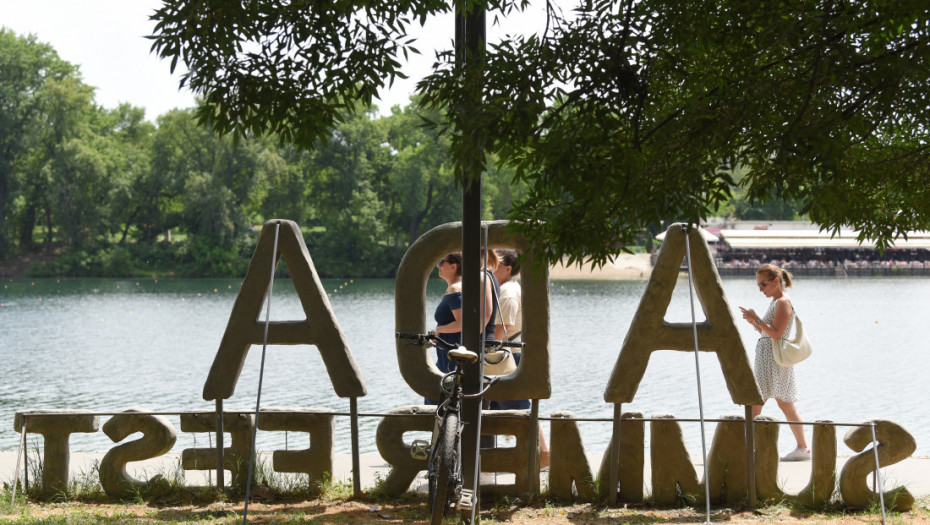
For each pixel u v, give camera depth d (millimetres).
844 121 4793
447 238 6773
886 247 6465
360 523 6047
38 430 6715
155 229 96375
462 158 4848
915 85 4621
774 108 4820
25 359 23453
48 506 6492
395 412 6809
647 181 4953
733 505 6570
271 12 5246
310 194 101312
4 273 88875
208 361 22984
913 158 6016
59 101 86875
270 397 15969
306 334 6758
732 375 6520
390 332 31000
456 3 5703
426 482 7316
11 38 89188
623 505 6605
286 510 6402
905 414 13883
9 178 88375
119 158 92062
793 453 8234
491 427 6699
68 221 87812
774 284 8273
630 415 6680
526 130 4840
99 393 17031
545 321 6605
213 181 86750
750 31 5008
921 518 6262
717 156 4918
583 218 5160
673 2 4906
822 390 16797
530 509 6508
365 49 5453
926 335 28578
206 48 5234
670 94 5520
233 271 89875
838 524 6102
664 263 6594
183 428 6816
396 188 94812
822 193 5086
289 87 5398
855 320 35344
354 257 96188
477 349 6004
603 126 4910
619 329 31203
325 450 6820
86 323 37156
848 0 4668
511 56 4969
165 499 6680
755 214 109875
